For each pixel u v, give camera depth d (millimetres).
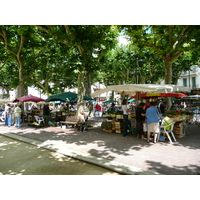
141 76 24031
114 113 10125
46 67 20766
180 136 7988
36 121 14234
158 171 4457
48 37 14992
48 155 6309
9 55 18172
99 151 6352
